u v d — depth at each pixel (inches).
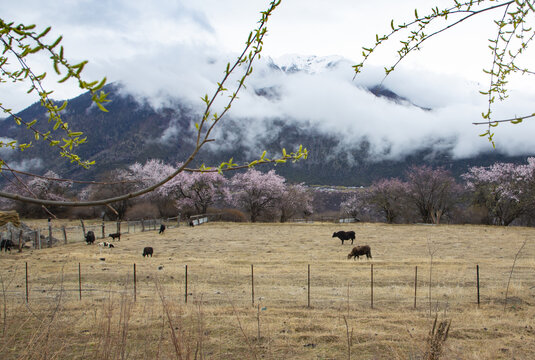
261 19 79.9
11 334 296.8
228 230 1792.6
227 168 78.5
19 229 1198.3
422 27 100.0
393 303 504.7
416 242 1321.4
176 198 2459.4
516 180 2132.1
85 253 1072.2
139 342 289.7
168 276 689.6
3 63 79.6
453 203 2347.4
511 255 1027.9
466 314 444.8
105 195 2182.6
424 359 193.3
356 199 2755.9
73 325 331.3
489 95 103.1
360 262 855.7
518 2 90.0
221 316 422.6
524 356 314.3
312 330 385.4
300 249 1178.0
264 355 318.0
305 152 77.5
